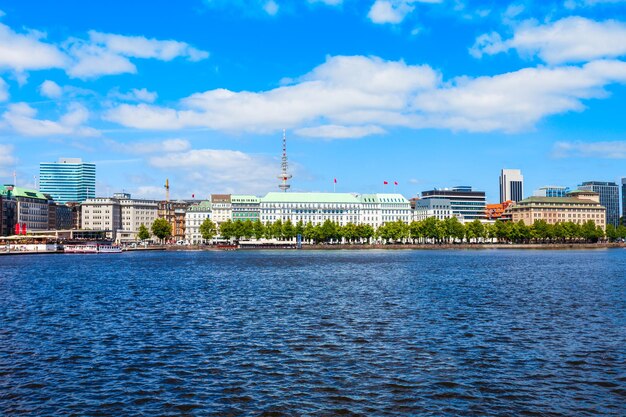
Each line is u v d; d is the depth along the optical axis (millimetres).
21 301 79750
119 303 77312
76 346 49656
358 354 46156
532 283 104500
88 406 34375
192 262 191250
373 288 96000
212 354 46469
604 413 33094
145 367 42594
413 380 38969
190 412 33375
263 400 35250
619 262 181250
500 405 34281
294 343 50344
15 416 32844
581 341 50719
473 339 51719
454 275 124812
